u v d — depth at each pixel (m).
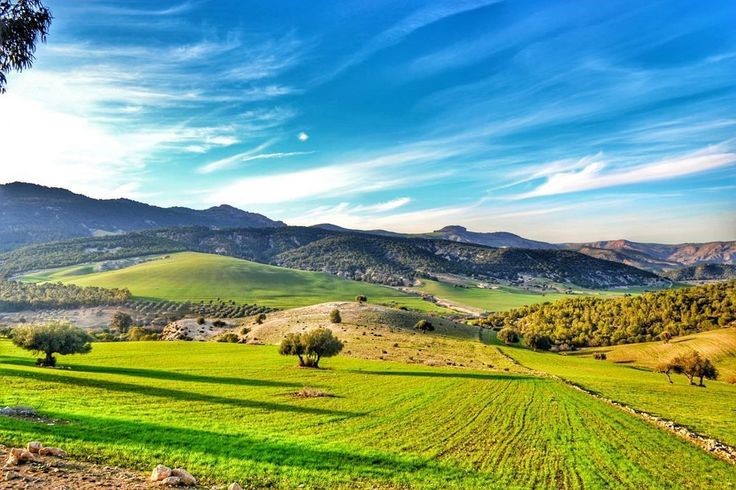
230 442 29.45
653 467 32.81
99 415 34.38
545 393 65.94
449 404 53.94
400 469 27.64
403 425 41.44
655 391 76.62
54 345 71.31
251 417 40.38
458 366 97.88
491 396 61.12
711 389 87.31
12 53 19.33
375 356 106.00
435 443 35.34
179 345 118.94
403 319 166.00
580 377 91.44
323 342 87.38
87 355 93.94
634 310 191.62
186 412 40.34
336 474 25.17
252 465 24.72
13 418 28.28
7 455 18.67
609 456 34.78
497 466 30.36
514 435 39.78
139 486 16.70
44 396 41.97
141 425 31.92
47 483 15.48
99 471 18.25
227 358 95.44
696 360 97.75
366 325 148.75
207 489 18.00
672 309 180.12
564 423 46.19
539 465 31.28
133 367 76.62
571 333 185.25
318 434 35.53
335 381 69.69
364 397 56.28
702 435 45.12
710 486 29.66
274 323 160.50
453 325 174.38
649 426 47.47
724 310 165.50
